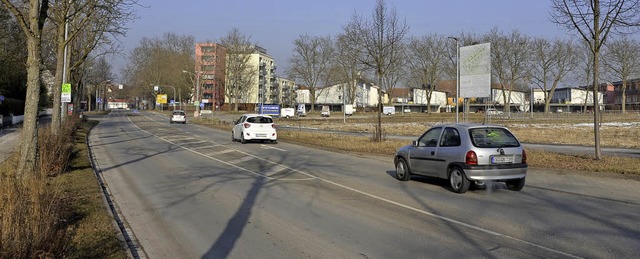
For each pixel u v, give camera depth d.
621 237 5.79
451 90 112.06
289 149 19.73
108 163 14.26
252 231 6.22
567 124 44.09
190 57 87.81
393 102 124.88
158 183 10.38
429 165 9.89
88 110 98.69
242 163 14.42
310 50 86.81
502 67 71.88
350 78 85.94
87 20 15.56
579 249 5.30
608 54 71.81
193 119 62.19
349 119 66.44
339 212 7.35
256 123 22.50
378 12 21.58
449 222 6.66
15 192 5.10
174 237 5.99
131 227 6.51
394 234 6.02
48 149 10.87
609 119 54.66
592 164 12.53
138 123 50.69
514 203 8.08
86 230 5.80
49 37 21.09
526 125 42.62
